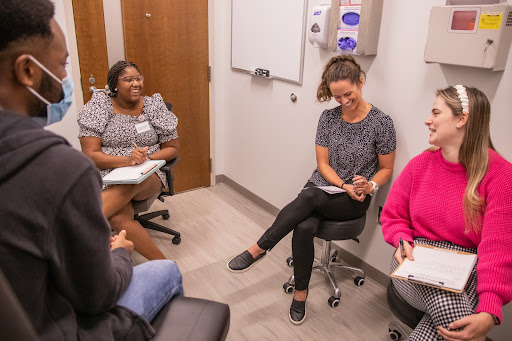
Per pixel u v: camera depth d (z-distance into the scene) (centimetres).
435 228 146
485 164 131
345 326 194
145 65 286
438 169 144
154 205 317
